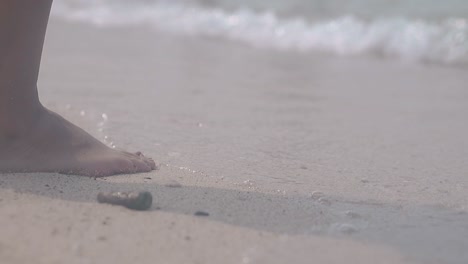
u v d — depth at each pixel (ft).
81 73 14.06
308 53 18.98
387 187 7.45
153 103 11.53
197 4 25.72
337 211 6.48
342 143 9.52
